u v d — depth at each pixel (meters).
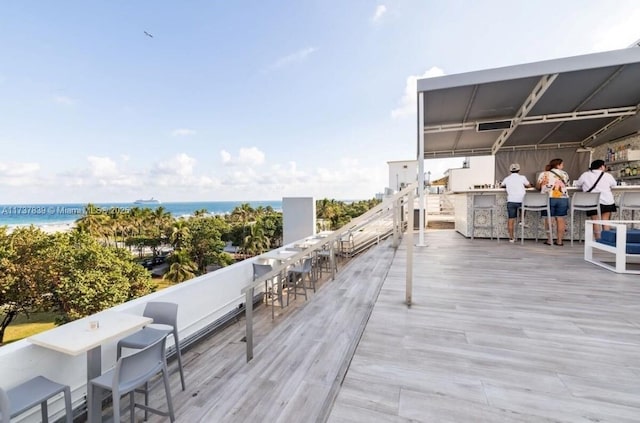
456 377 1.43
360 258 4.67
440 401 1.28
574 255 3.94
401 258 4.21
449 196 11.41
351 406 1.28
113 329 1.75
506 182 4.98
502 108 5.43
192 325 2.90
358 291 3.17
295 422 1.31
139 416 1.75
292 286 4.75
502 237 5.50
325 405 1.34
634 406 1.19
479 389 1.34
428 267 3.47
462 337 1.81
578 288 2.60
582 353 1.58
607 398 1.24
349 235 6.31
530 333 1.82
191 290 2.90
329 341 2.06
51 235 17.75
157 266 34.78
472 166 12.81
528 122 5.77
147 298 2.46
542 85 4.41
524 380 1.38
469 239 5.58
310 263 4.34
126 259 19.66
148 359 1.57
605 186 4.28
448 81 4.46
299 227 7.52
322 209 38.03
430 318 2.09
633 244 3.08
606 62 3.75
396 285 2.85
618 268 3.04
